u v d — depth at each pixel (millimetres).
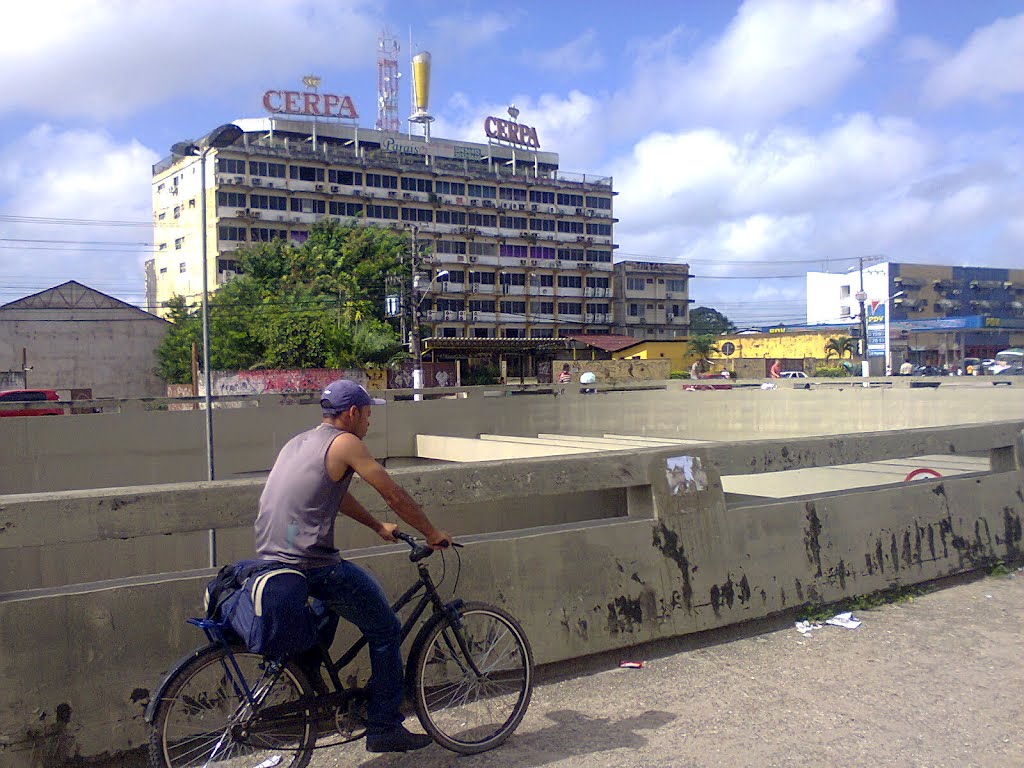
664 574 4699
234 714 3160
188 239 75500
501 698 3861
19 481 13250
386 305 48594
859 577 5504
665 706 4055
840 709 4000
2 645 3148
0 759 3125
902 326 62594
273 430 15367
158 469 14352
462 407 18016
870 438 5531
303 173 77750
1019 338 67688
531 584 4273
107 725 3314
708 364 57906
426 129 91812
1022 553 6441
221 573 3158
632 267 94125
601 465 4523
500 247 88938
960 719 3881
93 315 46844
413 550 3463
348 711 3354
